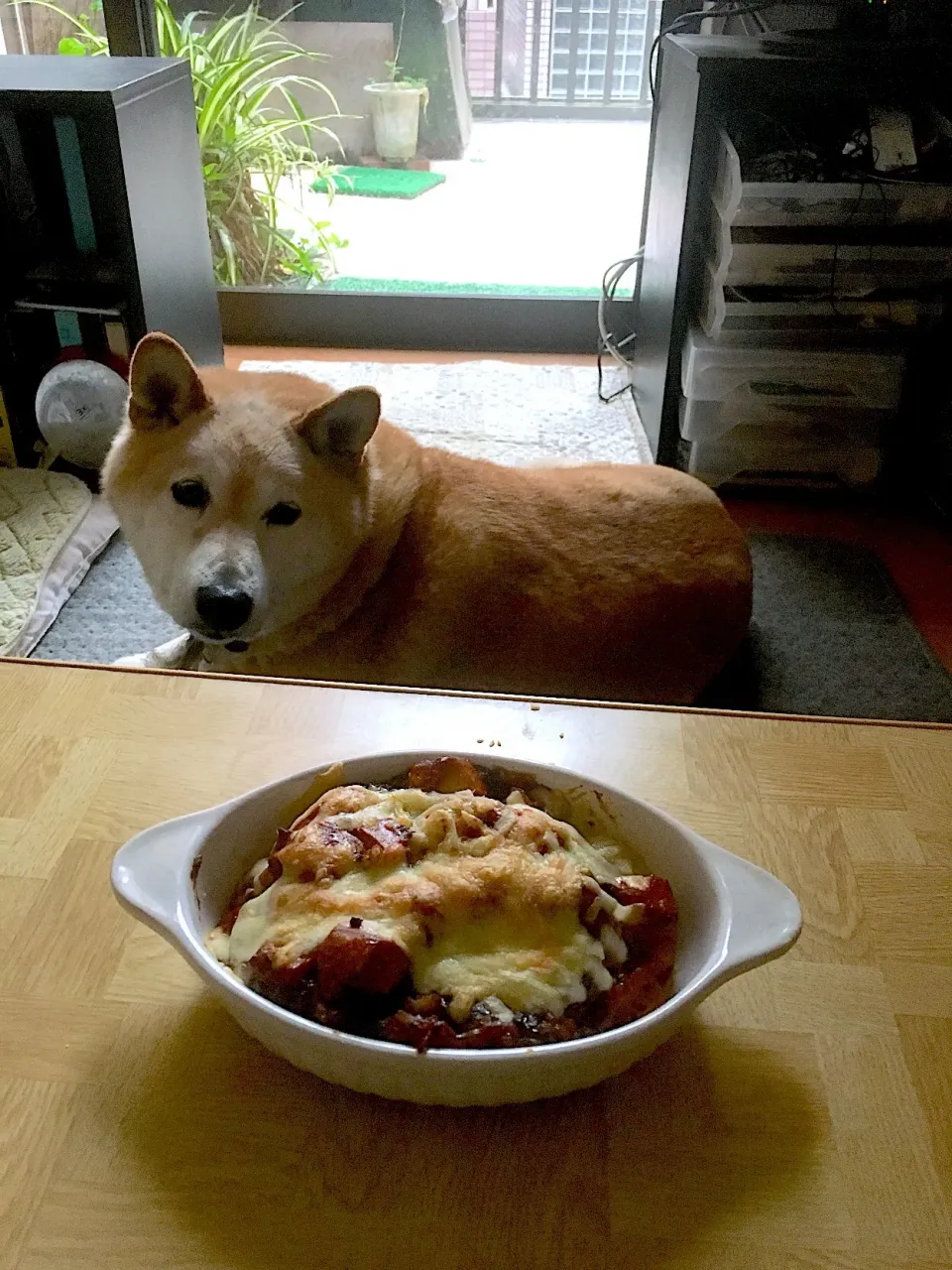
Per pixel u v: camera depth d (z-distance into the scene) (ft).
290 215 9.96
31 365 6.95
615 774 2.69
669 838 2.15
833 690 5.36
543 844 2.01
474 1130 1.87
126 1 7.64
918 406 7.06
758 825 2.56
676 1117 1.92
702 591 4.70
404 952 1.77
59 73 6.44
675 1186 1.81
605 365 9.01
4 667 2.97
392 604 4.43
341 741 2.74
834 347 6.87
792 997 2.15
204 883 2.05
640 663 4.53
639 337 8.34
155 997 2.07
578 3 9.39
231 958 1.87
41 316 7.06
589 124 9.98
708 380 6.88
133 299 6.52
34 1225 1.70
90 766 2.62
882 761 2.78
